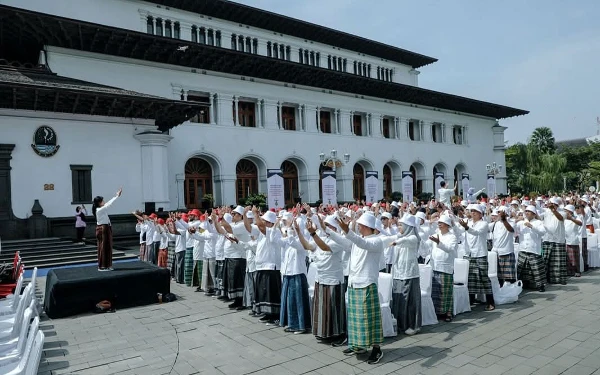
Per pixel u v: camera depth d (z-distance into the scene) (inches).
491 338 275.0
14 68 792.9
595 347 252.4
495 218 395.2
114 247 802.2
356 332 241.3
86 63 908.6
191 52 1008.2
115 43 915.4
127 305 384.5
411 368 233.0
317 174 1267.2
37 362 205.9
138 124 877.2
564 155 2274.9
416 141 1567.4
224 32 1181.7
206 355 262.7
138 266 433.1
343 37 1405.0
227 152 1087.0
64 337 303.9
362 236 251.8
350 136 1360.7
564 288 406.6
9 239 712.4
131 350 275.3
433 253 323.0
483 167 1831.9
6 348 253.1
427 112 1622.8
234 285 366.3
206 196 1020.5
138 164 870.4
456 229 338.3
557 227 426.6
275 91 1205.1
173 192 988.6
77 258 641.0
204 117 1083.9
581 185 2180.1
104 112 831.7
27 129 746.2
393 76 1651.1
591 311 325.4
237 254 367.9
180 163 1003.9
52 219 753.6
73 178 789.9
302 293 296.0
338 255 270.7
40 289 468.8
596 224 627.8
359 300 241.3
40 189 753.0
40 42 861.8
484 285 342.0
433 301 316.2
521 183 1900.8
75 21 799.1
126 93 798.5
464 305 338.0
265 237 324.2
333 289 268.2
